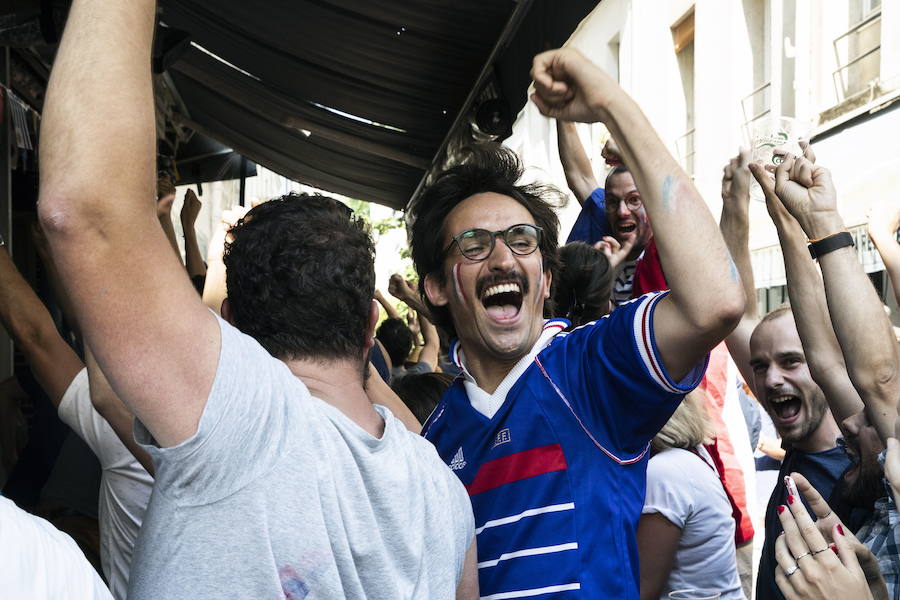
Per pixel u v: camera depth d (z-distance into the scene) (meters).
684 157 13.71
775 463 5.12
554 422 2.00
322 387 1.52
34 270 6.41
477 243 2.20
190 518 1.32
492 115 5.21
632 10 13.98
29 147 5.37
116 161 1.24
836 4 10.06
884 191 8.68
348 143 7.62
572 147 4.22
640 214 3.66
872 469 2.26
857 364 2.31
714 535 2.57
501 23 4.85
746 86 11.93
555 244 2.38
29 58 5.76
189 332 1.30
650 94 13.86
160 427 1.30
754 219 10.96
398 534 1.46
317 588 1.34
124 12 1.32
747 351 3.22
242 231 1.58
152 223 1.29
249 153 9.05
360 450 1.45
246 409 1.33
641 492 2.01
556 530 1.93
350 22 5.29
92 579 1.13
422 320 6.06
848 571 1.83
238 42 6.27
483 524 2.01
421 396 3.13
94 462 2.76
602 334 1.97
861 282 2.36
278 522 1.33
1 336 4.86
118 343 1.26
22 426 3.28
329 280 1.53
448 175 2.32
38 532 1.09
